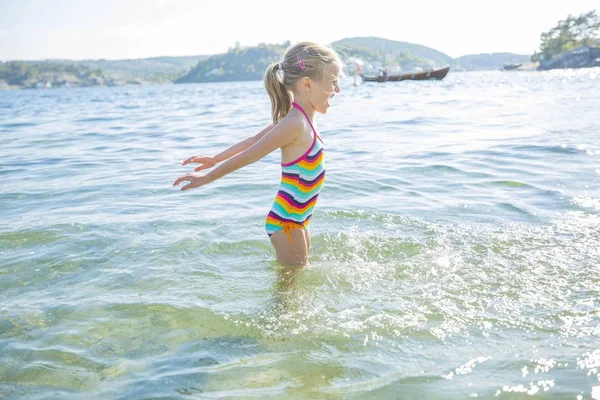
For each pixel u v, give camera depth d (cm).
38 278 332
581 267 321
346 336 251
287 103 349
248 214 459
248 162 321
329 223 422
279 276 327
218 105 2273
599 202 457
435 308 275
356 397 202
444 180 573
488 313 267
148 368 230
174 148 895
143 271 339
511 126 1012
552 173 580
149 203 511
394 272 325
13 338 259
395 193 520
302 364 228
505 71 14725
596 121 1013
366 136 955
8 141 1038
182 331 263
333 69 335
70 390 215
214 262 353
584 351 226
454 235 386
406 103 1859
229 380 217
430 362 224
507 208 454
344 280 317
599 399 191
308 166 336
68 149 909
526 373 211
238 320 272
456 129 1009
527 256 341
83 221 446
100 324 271
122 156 816
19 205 512
